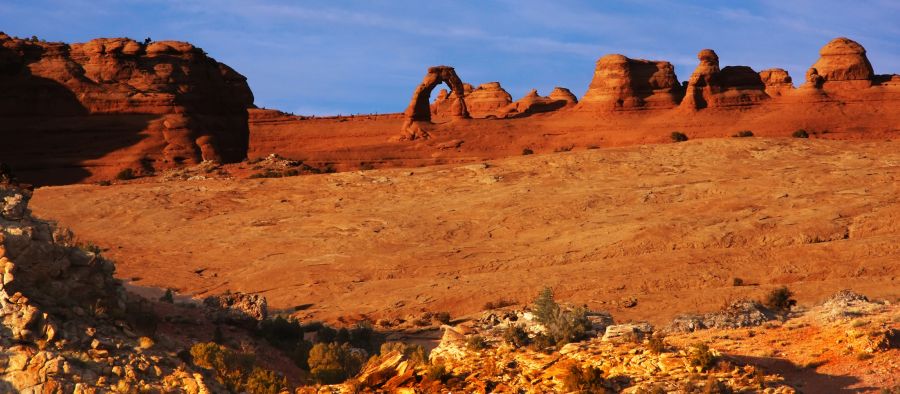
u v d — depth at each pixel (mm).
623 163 158375
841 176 144125
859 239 115062
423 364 45438
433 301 100500
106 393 35500
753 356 46438
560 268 110750
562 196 141500
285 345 62969
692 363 42656
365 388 42969
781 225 121812
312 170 189750
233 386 42938
